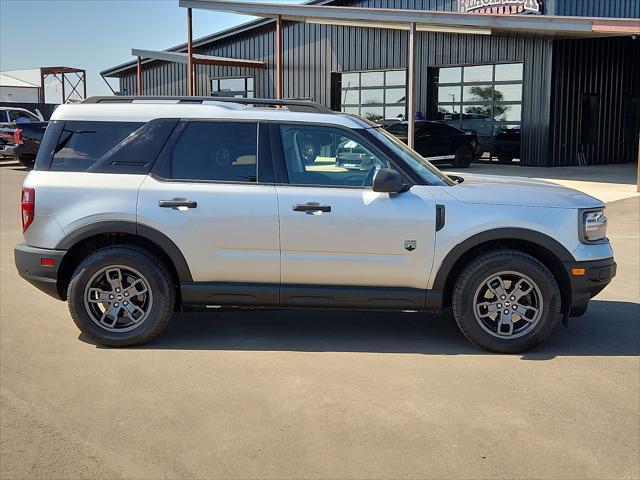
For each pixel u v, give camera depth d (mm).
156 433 3904
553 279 5160
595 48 21766
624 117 23312
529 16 15961
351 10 18266
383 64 24609
